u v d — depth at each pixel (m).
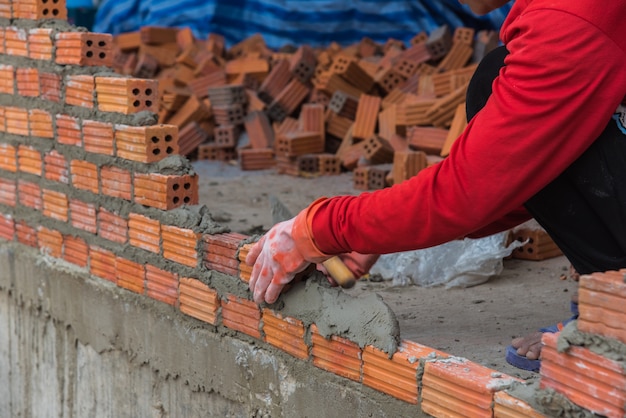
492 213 1.71
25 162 3.43
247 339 2.52
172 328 2.79
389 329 2.05
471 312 2.76
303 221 1.98
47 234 3.37
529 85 1.61
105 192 2.99
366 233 1.85
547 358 1.69
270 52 7.00
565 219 1.86
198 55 7.03
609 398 1.56
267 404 2.47
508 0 1.92
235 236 2.58
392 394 2.06
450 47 6.24
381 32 7.17
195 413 2.77
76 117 3.09
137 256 2.88
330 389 2.24
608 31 1.59
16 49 3.38
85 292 3.18
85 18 8.75
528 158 1.65
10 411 3.80
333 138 5.68
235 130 5.94
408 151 4.71
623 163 1.74
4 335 3.77
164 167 2.75
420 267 3.12
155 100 2.88
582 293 1.61
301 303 2.29
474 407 1.83
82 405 3.33
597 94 1.62
